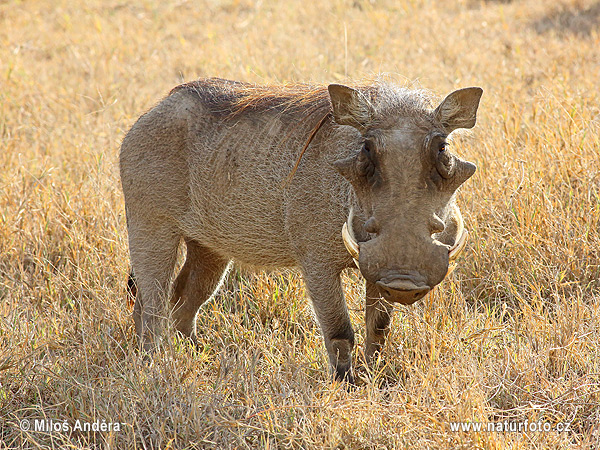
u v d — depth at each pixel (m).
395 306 17.02
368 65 33.66
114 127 27.56
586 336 15.16
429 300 16.48
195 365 14.96
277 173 15.00
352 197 13.43
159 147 16.39
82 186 22.91
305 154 14.59
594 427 13.05
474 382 13.68
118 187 22.84
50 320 17.45
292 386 14.30
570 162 20.31
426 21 40.59
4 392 14.55
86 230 20.91
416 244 11.65
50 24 46.12
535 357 14.58
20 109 30.12
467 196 19.67
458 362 14.75
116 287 18.86
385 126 12.41
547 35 36.91
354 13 43.75
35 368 15.25
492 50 34.94
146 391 14.14
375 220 11.84
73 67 36.50
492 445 12.22
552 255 18.02
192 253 17.58
